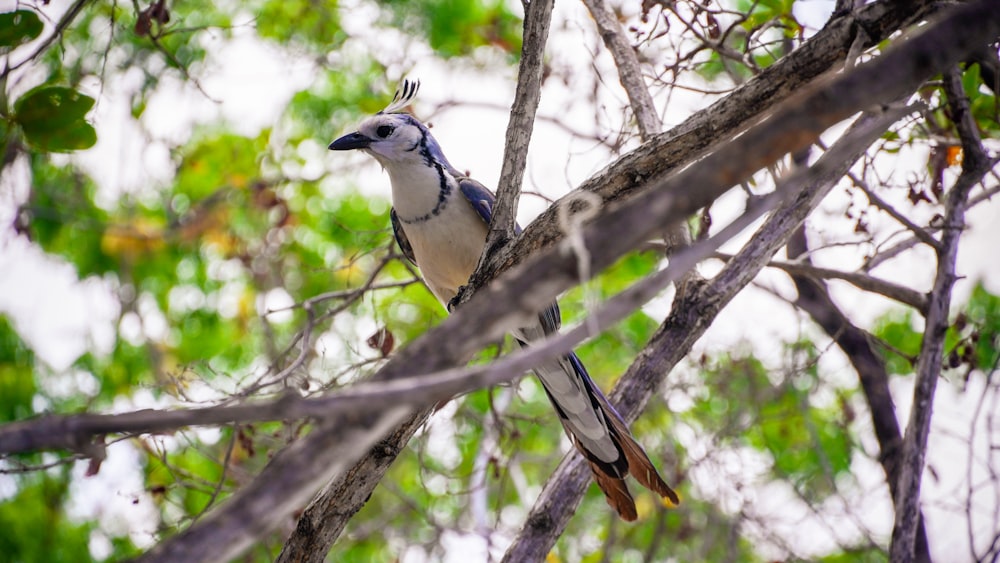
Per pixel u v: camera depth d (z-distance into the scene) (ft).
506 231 26.13
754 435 46.62
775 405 44.19
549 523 29.78
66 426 13.43
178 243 47.39
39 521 42.73
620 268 47.16
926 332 30.91
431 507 45.68
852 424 45.06
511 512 46.96
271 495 14.05
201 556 13.78
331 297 33.81
